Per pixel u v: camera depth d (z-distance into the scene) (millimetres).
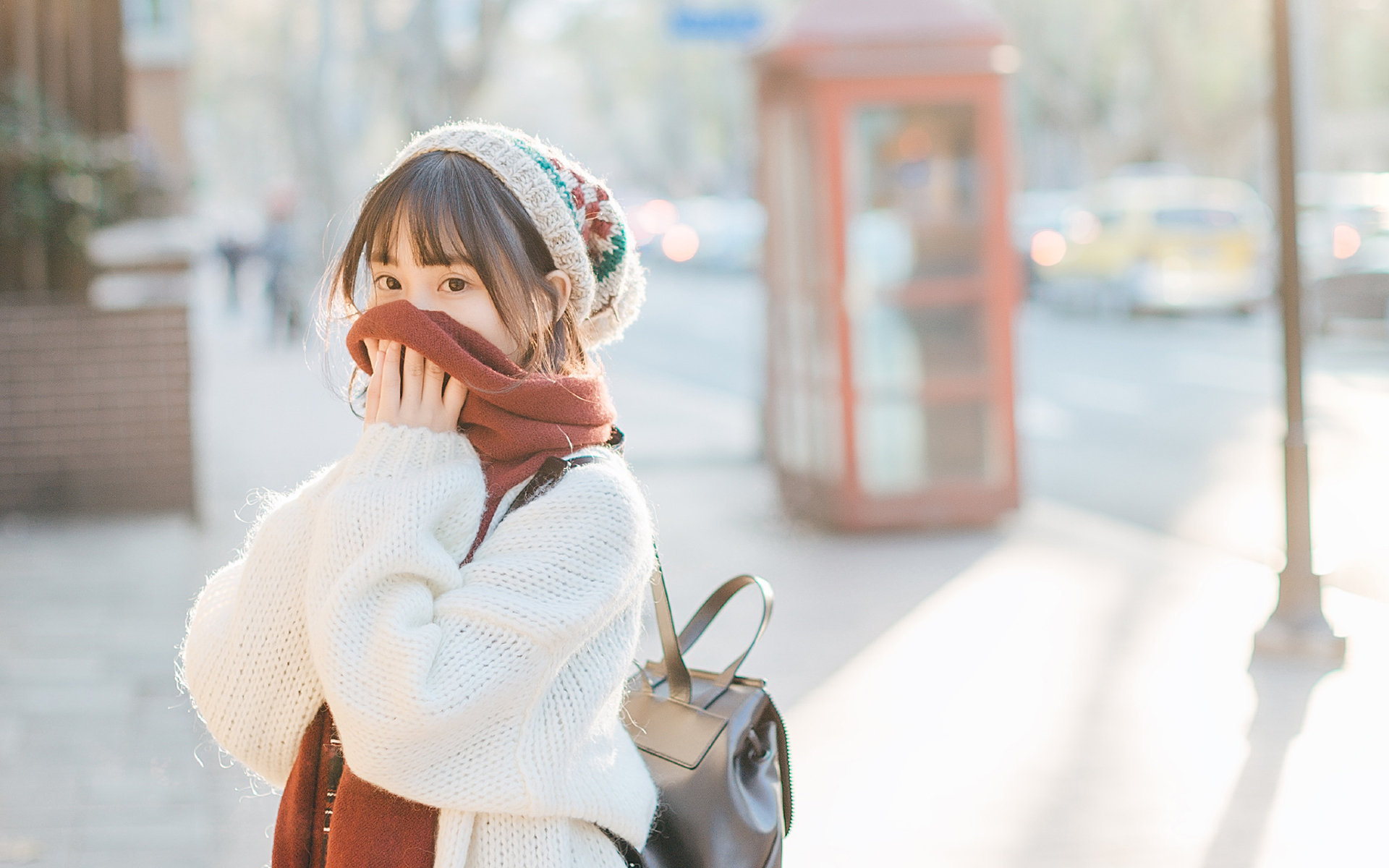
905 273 7688
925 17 7621
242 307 33000
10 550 6879
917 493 7738
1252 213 21672
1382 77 35250
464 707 1282
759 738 1617
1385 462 9305
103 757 4031
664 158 74375
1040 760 4172
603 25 65750
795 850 3559
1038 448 10609
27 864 3279
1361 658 5098
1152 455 10117
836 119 7559
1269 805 3787
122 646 5191
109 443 7676
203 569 6434
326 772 1479
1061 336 19344
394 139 39812
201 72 48281
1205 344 17516
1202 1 33938
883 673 5066
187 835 3484
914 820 3740
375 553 1308
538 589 1344
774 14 13727
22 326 7590
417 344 1383
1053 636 5535
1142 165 39750
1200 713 4547
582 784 1381
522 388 1403
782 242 8516
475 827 1364
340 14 37938
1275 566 6672
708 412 13414
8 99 8117
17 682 4734
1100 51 37219
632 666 1667
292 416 13070
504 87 76000
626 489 1437
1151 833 3627
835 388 7730
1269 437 10547
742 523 8055
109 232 9195
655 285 38750
